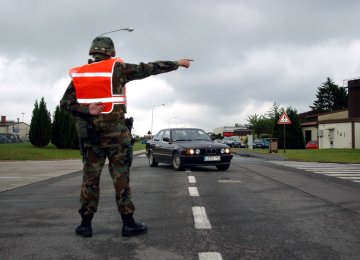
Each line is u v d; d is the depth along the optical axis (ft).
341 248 13.21
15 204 21.97
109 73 14.11
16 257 12.28
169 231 15.39
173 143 46.06
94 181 14.42
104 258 12.12
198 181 32.89
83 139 14.23
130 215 14.56
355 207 20.92
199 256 12.24
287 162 62.18
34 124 116.06
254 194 25.44
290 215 18.67
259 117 230.48
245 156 89.97
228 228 15.94
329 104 297.94
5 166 55.83
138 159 75.41
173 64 14.89
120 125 14.24
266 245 13.51
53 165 58.23
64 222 17.21
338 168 49.14
